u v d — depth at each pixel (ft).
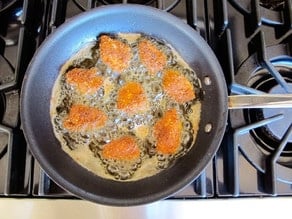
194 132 1.42
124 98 1.43
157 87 1.46
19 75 1.42
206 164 1.31
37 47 1.52
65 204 1.40
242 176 1.44
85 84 1.43
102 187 1.34
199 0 1.59
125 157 1.40
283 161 1.47
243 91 1.44
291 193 1.44
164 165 1.40
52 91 1.42
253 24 1.52
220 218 1.41
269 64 1.46
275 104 1.41
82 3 1.55
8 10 1.54
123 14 1.40
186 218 1.41
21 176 1.41
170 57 1.48
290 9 1.52
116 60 1.45
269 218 1.42
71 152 1.40
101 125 1.42
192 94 1.44
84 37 1.44
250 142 1.45
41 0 1.56
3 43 1.52
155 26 1.44
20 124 1.42
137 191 1.33
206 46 1.39
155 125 1.43
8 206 1.39
